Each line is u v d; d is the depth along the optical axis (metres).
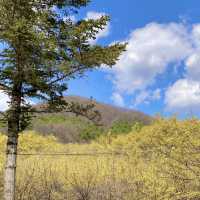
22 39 9.96
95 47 10.52
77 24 10.87
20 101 10.90
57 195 14.98
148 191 13.34
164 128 16.28
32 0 10.45
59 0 10.76
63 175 15.75
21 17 10.24
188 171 13.04
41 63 10.30
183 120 16.02
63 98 11.25
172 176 13.23
